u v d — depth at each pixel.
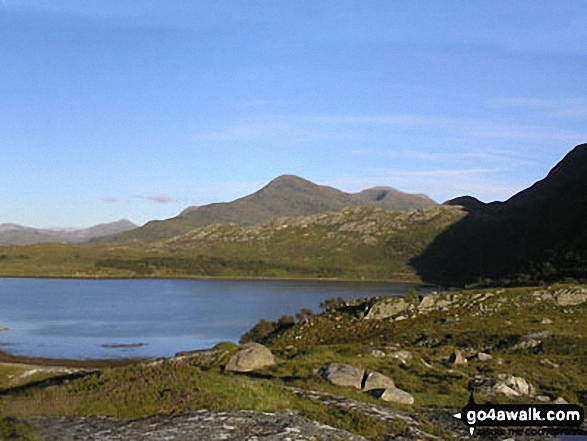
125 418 20.06
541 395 35.66
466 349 58.12
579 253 179.00
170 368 25.52
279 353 46.91
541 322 73.38
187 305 193.62
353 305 99.62
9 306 187.88
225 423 19.31
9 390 28.16
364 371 32.06
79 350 99.62
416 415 25.25
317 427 19.88
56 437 17.55
